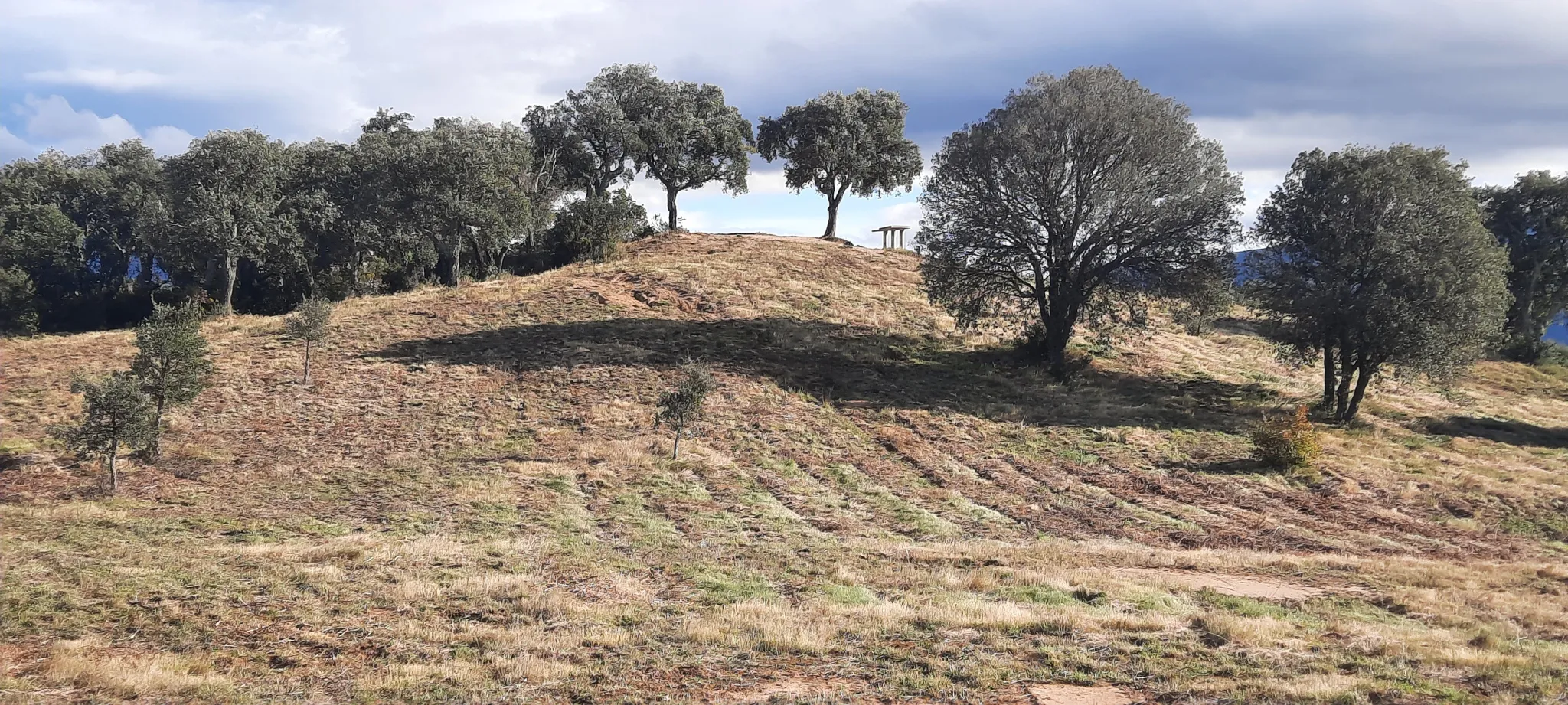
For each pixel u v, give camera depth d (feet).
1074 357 142.82
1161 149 124.16
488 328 136.87
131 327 202.08
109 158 295.69
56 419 92.68
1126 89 127.24
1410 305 110.32
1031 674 34.35
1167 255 126.31
